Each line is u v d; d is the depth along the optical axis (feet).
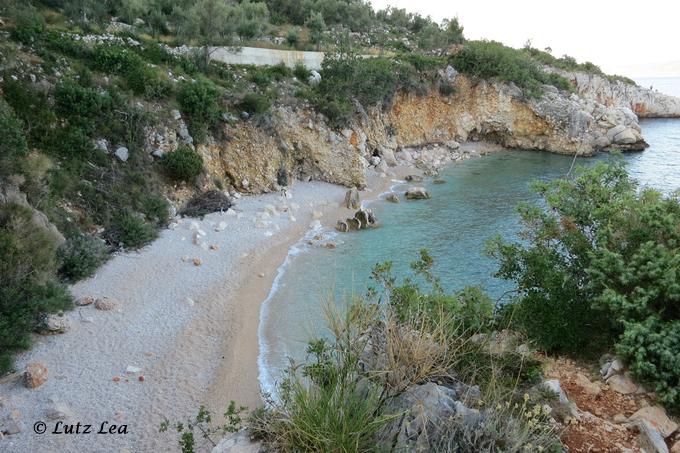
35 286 64.85
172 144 113.29
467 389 32.68
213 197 115.34
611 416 34.78
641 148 215.72
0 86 92.84
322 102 151.84
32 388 52.26
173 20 164.96
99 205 92.48
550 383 36.09
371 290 41.57
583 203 52.42
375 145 178.29
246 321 70.95
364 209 125.49
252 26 188.44
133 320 67.87
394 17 315.58
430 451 26.05
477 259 92.89
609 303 40.70
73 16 137.59
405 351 29.84
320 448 25.35
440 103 214.69
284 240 103.45
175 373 57.88
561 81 253.65
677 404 34.81
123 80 114.62
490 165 188.55
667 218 43.98
